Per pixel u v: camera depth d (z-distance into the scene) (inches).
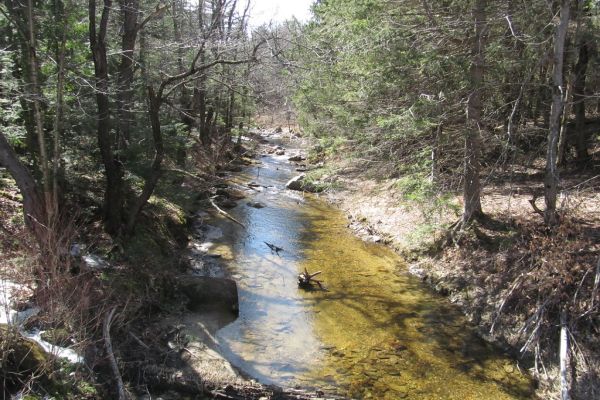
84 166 492.1
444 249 498.6
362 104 527.5
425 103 425.4
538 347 334.3
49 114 416.2
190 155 844.6
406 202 536.1
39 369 250.2
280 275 493.7
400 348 362.6
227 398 294.8
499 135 494.3
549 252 372.5
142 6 500.4
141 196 452.8
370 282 479.2
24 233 306.7
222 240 591.2
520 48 459.5
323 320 403.9
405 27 442.3
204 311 402.9
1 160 325.4
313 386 314.3
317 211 734.5
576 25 497.0
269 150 1298.0
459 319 406.0
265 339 370.6
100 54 410.9
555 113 400.8
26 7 357.7
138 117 537.6
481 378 327.9
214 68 561.0
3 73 374.3
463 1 438.6
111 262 397.4
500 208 526.6
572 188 500.7
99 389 270.8
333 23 527.5
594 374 297.1
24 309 286.0
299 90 701.3
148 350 327.3
